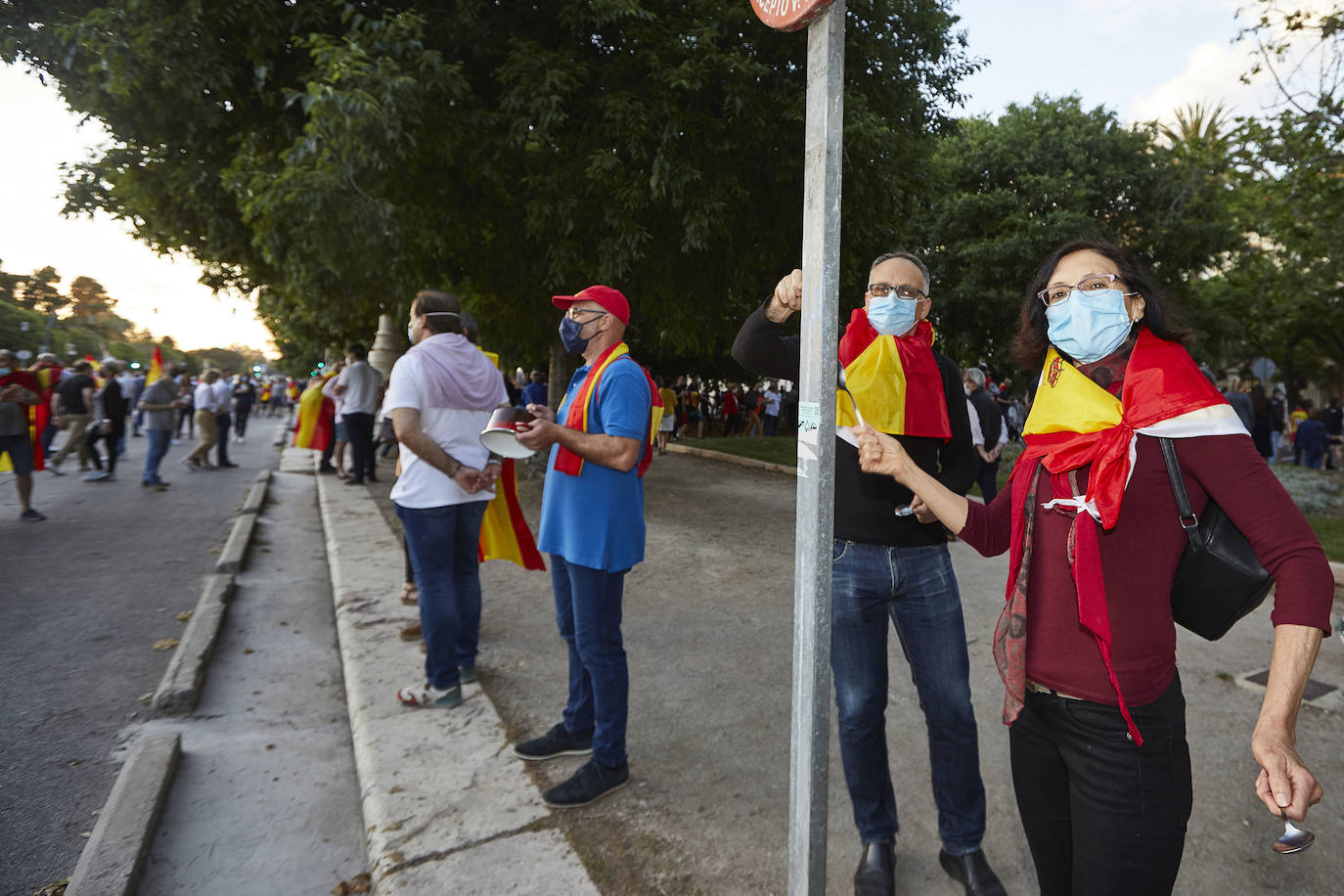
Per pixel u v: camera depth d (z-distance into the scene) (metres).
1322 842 2.52
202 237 9.45
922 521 2.12
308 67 7.45
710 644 4.35
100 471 12.30
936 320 21.06
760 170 8.78
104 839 2.47
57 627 4.85
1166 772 1.33
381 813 2.58
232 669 4.18
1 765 3.14
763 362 2.18
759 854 2.40
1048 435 1.43
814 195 1.38
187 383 20.19
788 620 4.77
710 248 9.23
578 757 3.00
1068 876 1.50
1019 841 2.53
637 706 3.50
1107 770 1.33
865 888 2.18
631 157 7.97
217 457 13.96
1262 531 1.20
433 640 3.36
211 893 2.37
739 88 7.68
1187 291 21.69
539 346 11.34
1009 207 20.11
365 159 6.52
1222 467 1.25
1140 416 1.30
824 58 1.34
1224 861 2.43
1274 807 1.07
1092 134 20.70
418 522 3.31
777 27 1.46
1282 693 1.13
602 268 7.81
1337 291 15.36
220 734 3.44
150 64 6.64
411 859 2.34
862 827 2.24
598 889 2.22
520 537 3.95
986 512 1.55
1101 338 1.39
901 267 2.16
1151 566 1.30
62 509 8.97
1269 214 12.70
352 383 10.21
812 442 1.41
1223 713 3.46
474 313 12.06
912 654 2.23
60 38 6.87
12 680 4.01
